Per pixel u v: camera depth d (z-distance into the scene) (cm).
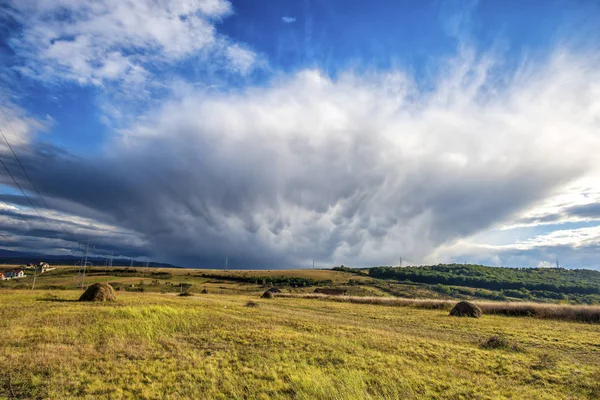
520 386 1241
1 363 1251
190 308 3130
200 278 16300
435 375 1320
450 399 1088
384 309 4241
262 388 1109
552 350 1891
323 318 2989
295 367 1348
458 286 13388
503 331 2539
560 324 3028
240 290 11362
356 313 3638
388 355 1603
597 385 1261
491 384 1241
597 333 2516
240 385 1136
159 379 1173
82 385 1087
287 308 4003
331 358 1514
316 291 10244
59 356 1373
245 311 3228
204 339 1842
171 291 10300
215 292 10050
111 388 1058
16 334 1731
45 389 1038
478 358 1622
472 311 3534
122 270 18012
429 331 2491
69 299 3775
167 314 2592
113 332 1889
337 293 9994
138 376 1188
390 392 1109
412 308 4559
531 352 1802
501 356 1664
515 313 3791
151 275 16512
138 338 1797
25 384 1074
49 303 3145
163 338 1811
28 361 1291
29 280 12475
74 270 17075
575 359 1684
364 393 1080
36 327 1931
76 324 2064
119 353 1488
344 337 1994
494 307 3953
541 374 1392
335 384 1164
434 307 4541
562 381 1312
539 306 3778
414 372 1339
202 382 1155
